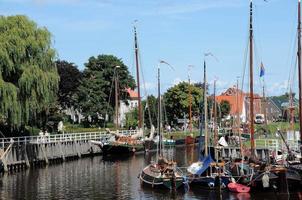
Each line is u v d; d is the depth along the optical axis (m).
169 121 126.31
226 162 51.53
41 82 60.88
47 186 50.69
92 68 118.81
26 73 59.62
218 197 43.12
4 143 62.75
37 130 79.56
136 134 81.94
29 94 60.25
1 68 57.94
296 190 45.09
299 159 49.72
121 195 45.31
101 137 86.38
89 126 114.00
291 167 44.84
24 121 60.81
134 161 72.38
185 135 102.62
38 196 45.59
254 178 44.53
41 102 61.81
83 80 115.06
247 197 42.94
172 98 124.88
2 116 59.16
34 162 67.88
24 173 60.22
